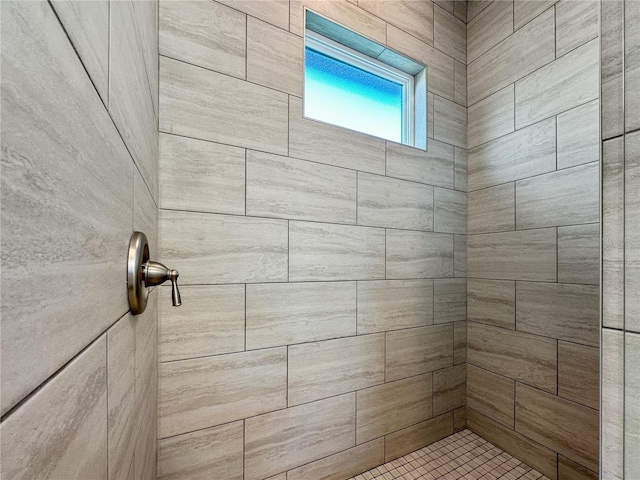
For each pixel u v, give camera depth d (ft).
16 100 0.55
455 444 5.10
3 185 0.51
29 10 0.60
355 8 4.63
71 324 0.79
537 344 4.52
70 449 0.79
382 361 4.67
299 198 4.07
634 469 1.44
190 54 3.44
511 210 4.90
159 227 3.25
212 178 3.52
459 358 5.44
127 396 1.53
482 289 5.30
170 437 3.27
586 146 4.03
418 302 5.04
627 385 1.46
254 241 3.75
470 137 5.62
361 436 4.47
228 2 3.67
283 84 4.00
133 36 1.73
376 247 4.66
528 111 4.71
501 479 4.34
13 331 0.54
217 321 3.53
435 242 5.24
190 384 3.38
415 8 5.22
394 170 4.86
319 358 4.17
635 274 1.44
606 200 1.55
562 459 4.18
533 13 4.68
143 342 2.15
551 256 4.37
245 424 3.67
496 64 5.21
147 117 2.36
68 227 0.78
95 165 0.99
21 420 0.56
